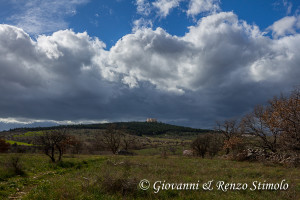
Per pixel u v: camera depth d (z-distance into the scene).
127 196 9.66
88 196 9.08
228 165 24.16
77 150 58.91
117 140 61.09
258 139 38.97
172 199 9.52
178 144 113.38
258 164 25.81
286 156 28.28
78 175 16.09
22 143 86.75
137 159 30.23
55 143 26.34
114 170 17.89
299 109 30.69
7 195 10.81
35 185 13.54
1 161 21.47
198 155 46.34
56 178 15.64
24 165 20.27
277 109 33.59
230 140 41.69
